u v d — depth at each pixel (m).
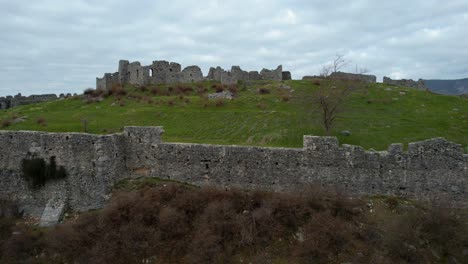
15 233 25.44
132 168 28.86
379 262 22.30
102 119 43.69
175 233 24.38
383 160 26.42
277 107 46.44
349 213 24.94
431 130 38.72
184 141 36.75
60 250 24.16
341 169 26.69
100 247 23.83
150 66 61.94
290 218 24.41
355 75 59.66
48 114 47.09
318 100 41.34
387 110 46.22
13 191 28.08
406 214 24.34
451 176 25.98
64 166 27.52
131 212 25.31
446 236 23.44
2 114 49.91
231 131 39.47
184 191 26.64
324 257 22.70
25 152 27.88
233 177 27.62
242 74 64.88
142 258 23.62
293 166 27.02
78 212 27.30
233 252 23.28
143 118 43.72
